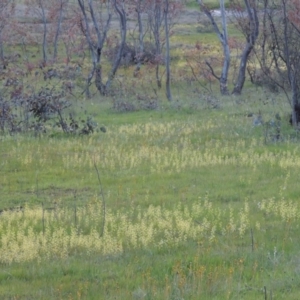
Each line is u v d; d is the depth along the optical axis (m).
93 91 56.72
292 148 29.75
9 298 14.26
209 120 37.34
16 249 17.28
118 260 16.50
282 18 37.72
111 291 14.46
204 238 18.11
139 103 45.41
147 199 22.27
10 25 79.12
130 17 93.62
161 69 67.06
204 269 15.30
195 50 72.25
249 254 16.53
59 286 14.82
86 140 32.50
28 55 76.56
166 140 31.83
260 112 37.22
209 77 59.12
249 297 13.86
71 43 74.56
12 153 29.45
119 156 28.47
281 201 21.12
